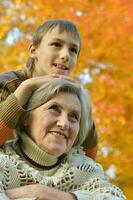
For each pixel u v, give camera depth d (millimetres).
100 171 3408
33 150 3211
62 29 3859
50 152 3162
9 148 3268
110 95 8602
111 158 8211
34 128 3195
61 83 3215
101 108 8289
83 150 3650
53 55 3811
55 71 3797
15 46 8586
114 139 8344
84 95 3326
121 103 8570
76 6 8914
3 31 8703
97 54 8664
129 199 8141
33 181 3162
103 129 8258
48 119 3162
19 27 8773
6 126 3211
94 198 3182
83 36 8656
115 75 8773
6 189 3119
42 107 3191
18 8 8836
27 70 3854
